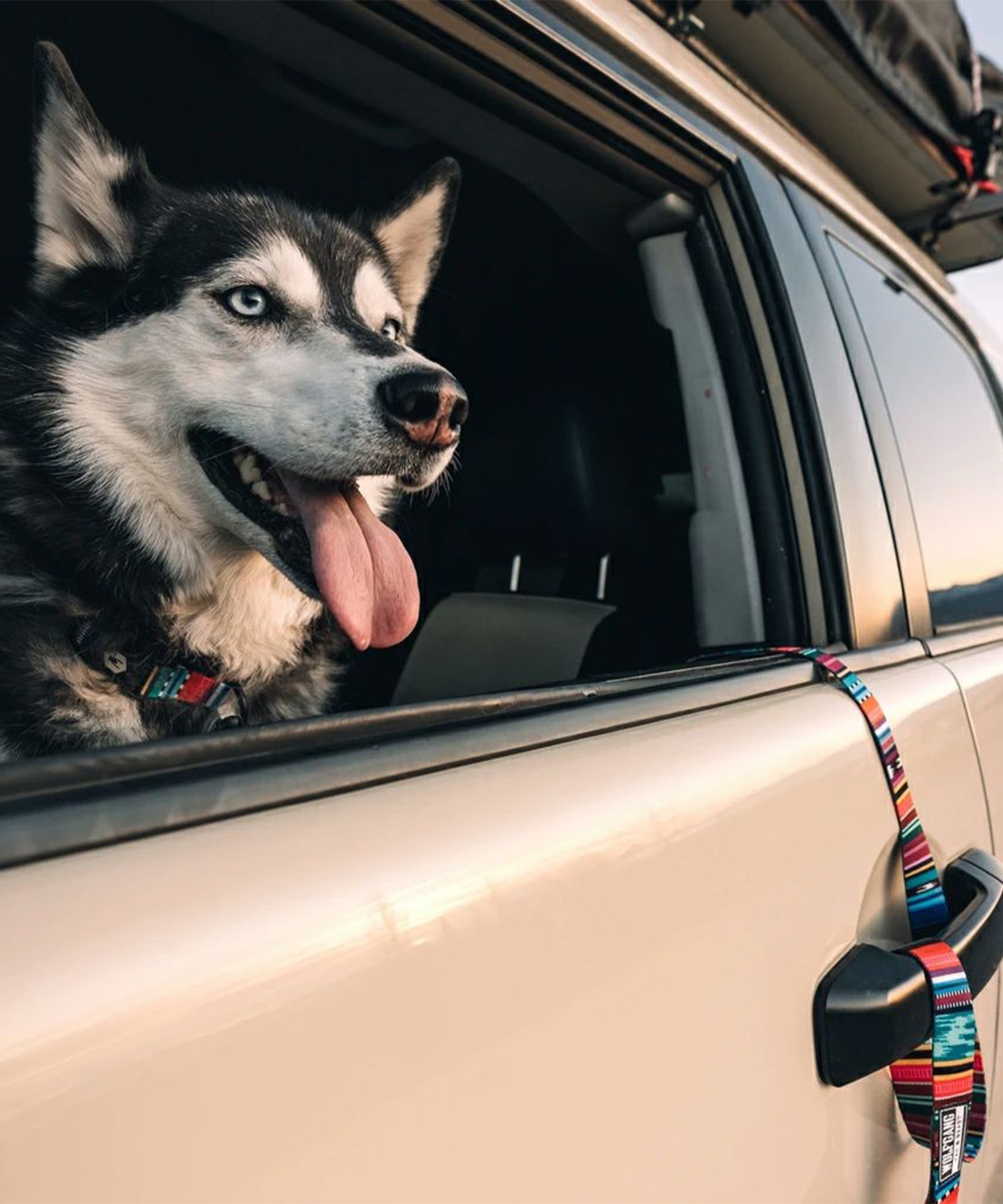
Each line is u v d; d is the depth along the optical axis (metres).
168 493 1.89
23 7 2.05
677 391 2.17
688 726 1.04
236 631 1.92
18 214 2.62
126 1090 0.48
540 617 2.26
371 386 1.78
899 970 1.08
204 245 1.99
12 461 1.81
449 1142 0.62
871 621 1.58
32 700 1.59
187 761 0.68
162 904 0.55
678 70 1.59
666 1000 0.81
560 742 0.92
